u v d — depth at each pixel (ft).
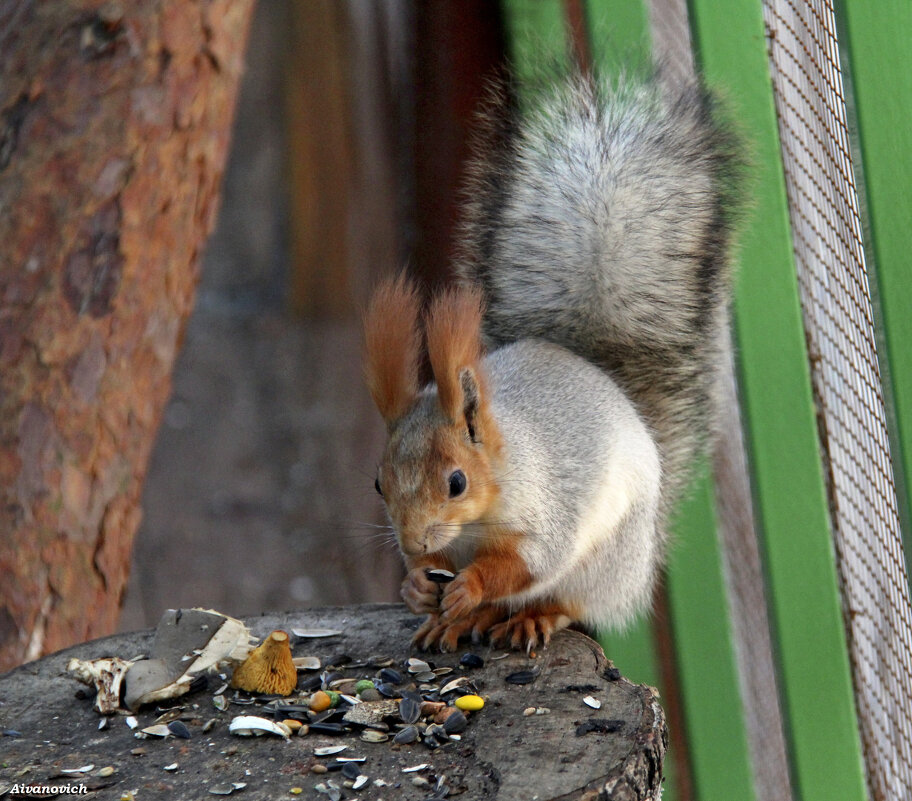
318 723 15.12
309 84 26.73
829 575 15.76
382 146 22.07
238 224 30.58
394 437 15.37
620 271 15.70
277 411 26.66
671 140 15.74
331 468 24.93
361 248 27.07
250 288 30.42
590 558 15.47
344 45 25.79
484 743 15.07
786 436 15.75
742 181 15.74
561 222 15.71
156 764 15.06
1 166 15.65
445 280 16.14
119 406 15.67
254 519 23.71
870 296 15.74
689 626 15.81
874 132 15.71
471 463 15.33
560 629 15.39
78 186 15.64
